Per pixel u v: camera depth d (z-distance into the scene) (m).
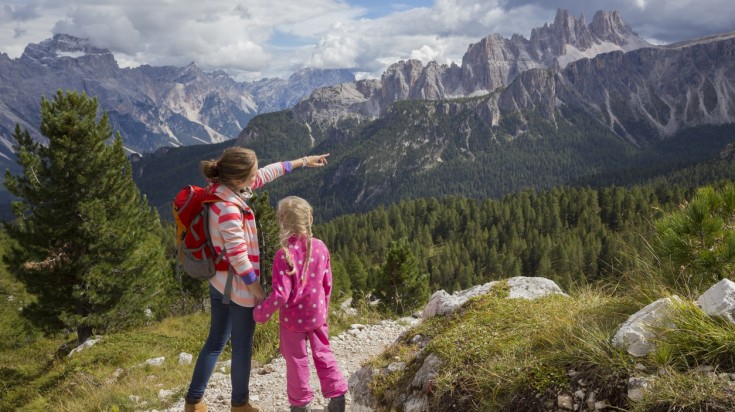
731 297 2.97
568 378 3.10
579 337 3.39
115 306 20.59
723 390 2.48
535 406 3.09
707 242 3.96
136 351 11.20
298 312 3.95
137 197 22.34
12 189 19.67
